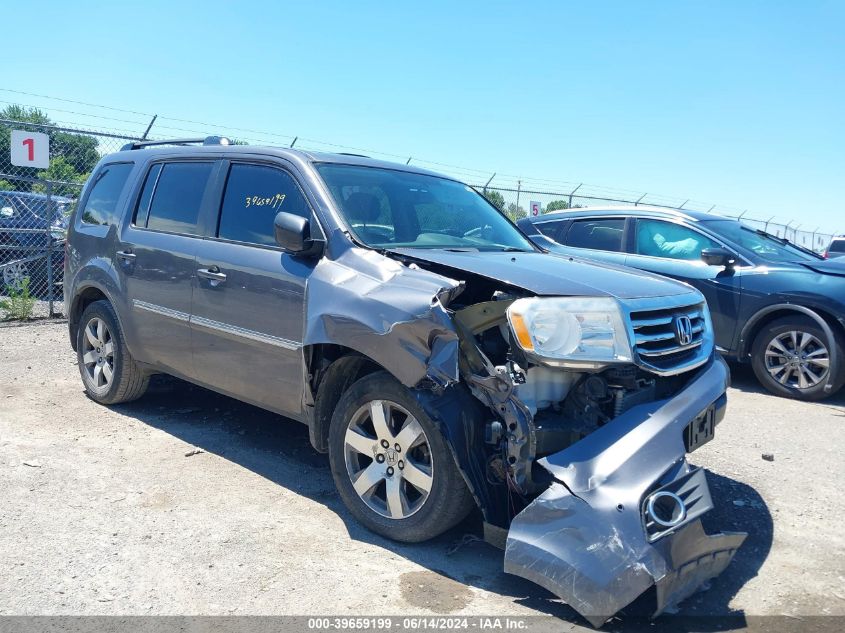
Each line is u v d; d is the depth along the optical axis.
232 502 4.23
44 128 10.38
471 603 3.22
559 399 3.48
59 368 7.31
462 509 3.50
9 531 3.73
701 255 7.57
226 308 4.57
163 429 5.50
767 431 6.00
